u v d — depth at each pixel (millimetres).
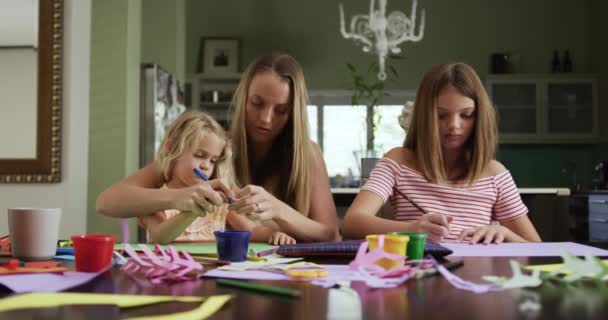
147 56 4477
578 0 6012
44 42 2988
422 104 1469
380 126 4609
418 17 6090
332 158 6047
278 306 493
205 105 5918
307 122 1437
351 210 1388
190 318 424
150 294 548
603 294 553
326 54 6098
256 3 6164
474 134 1467
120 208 1180
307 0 6141
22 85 2980
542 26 6027
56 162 2961
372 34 4625
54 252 865
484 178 1506
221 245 797
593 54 5883
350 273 681
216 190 1106
